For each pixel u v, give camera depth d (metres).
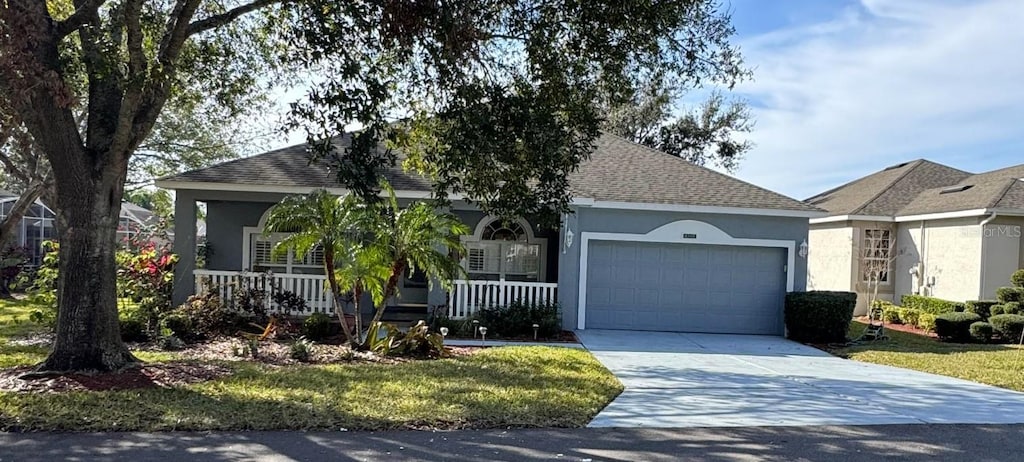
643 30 8.02
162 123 19.69
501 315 13.66
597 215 14.77
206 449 5.56
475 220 16.47
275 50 10.47
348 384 8.00
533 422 6.63
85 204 8.11
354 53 7.89
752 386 9.09
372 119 7.37
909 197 21.16
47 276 12.53
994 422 7.22
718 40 8.35
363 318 14.77
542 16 8.12
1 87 6.69
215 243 16.12
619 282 14.99
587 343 12.89
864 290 20.28
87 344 8.12
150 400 6.93
